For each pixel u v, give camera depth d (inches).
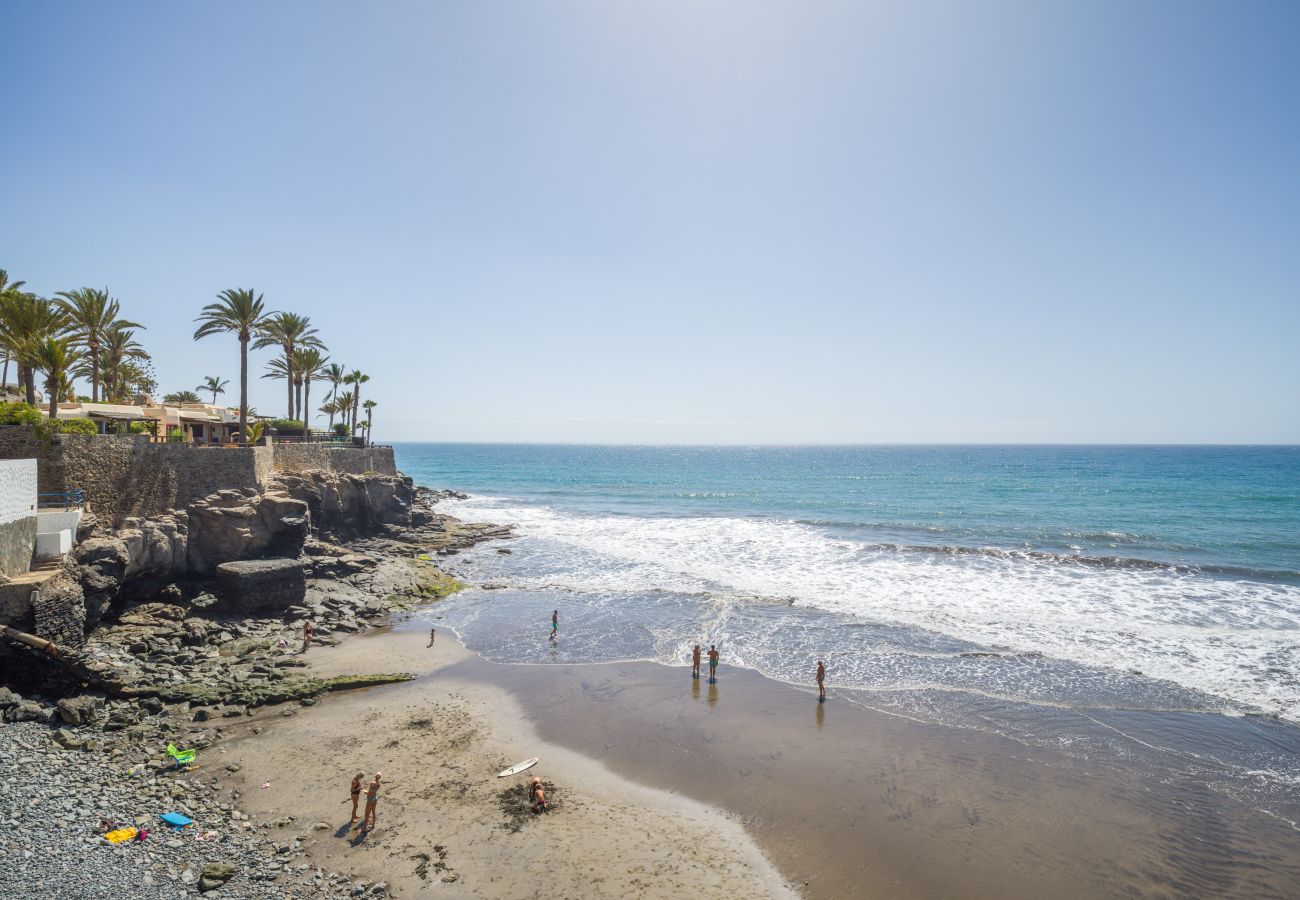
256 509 1568.7
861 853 670.5
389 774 799.7
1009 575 1809.8
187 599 1398.9
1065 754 864.3
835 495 4325.8
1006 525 2746.1
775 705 1015.0
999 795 774.5
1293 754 859.4
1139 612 1438.2
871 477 6107.3
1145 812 741.3
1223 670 1120.2
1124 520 2851.9
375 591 1620.3
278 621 1382.9
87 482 1331.2
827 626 1386.6
